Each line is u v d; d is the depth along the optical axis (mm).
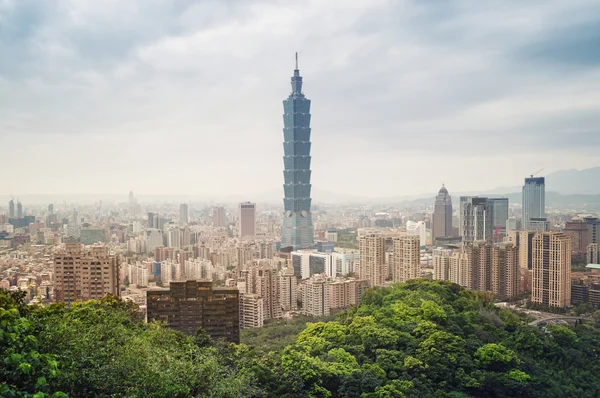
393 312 138125
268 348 135750
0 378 34969
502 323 143750
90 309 87500
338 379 95688
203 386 59875
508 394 102812
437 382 102688
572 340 137625
